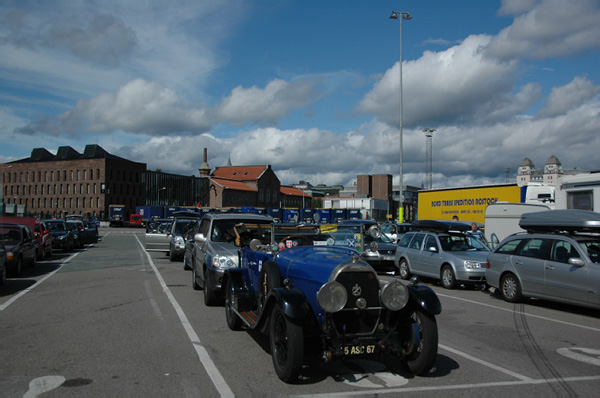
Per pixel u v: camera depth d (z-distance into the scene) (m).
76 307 9.37
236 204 105.38
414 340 5.38
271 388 5.00
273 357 5.45
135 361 5.85
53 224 24.77
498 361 6.13
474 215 22.38
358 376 5.47
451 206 23.78
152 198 104.75
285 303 5.09
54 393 4.73
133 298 10.48
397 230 24.30
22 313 8.74
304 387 5.06
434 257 13.67
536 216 10.97
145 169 104.38
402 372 5.63
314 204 134.50
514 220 17.05
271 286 5.91
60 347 6.44
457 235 14.21
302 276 5.60
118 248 27.48
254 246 6.96
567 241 9.95
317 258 5.77
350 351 5.12
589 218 9.72
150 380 5.16
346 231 7.32
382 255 16.23
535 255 10.51
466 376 5.50
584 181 13.86
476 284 13.34
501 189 21.02
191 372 5.48
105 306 9.51
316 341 5.40
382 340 5.24
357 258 5.36
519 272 10.69
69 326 7.71
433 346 5.24
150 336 7.12
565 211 10.37
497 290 12.55
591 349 6.81
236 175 116.75
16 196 105.00
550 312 9.83
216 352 6.33
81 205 97.56
